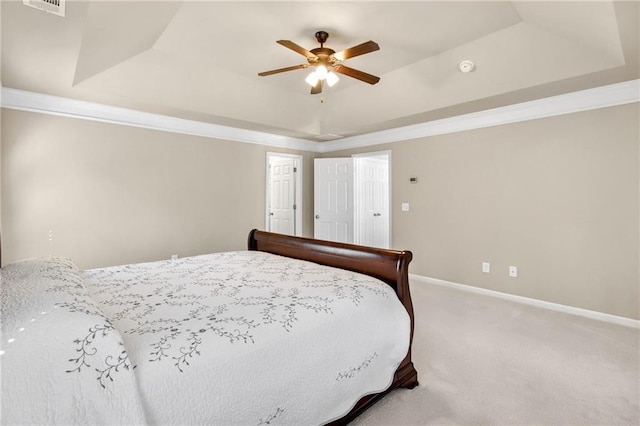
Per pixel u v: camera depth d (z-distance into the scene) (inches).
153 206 170.6
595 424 68.3
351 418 67.5
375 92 171.0
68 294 50.4
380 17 107.4
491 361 94.6
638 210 124.0
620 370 89.8
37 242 137.8
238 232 205.8
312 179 248.8
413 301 152.6
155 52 130.3
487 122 163.8
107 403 37.8
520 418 70.1
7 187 131.1
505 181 158.7
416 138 194.2
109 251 156.5
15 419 32.6
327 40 122.3
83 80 125.2
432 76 146.1
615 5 79.1
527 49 118.9
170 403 42.4
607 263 130.6
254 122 186.9
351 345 65.2
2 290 51.0
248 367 49.8
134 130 163.9
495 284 162.4
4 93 128.8
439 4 100.7
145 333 50.7
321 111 202.8
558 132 142.5
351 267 95.7
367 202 245.1
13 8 75.8
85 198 149.6
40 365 36.0
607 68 112.3
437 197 185.0
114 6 85.0
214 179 194.2
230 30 115.5
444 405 74.2
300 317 61.1
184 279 84.5
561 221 142.1
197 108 161.8
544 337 111.7
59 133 142.6
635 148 124.3
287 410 53.7
